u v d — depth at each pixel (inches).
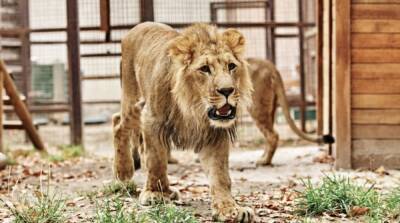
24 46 642.8
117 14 629.0
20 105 547.5
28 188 373.7
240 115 277.4
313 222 263.3
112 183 336.5
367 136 427.2
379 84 425.1
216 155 275.4
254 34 841.5
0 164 430.6
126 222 253.4
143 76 306.7
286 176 411.5
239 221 259.1
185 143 288.5
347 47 422.3
